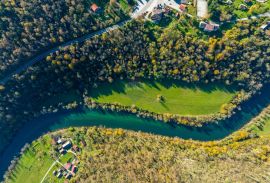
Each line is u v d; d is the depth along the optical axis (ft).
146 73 444.96
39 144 446.60
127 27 433.07
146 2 440.86
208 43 433.07
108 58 443.73
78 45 436.76
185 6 435.12
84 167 421.18
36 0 418.31
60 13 426.51
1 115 434.30
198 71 439.63
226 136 446.19
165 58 437.58
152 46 433.89
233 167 391.45
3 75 433.89
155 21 435.12
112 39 434.30
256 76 443.73
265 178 373.40
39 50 435.12
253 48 436.76
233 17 440.45
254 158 405.59
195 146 433.48
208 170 386.93
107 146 426.10
